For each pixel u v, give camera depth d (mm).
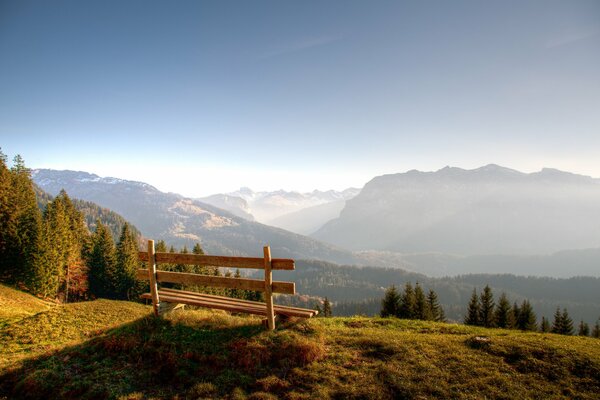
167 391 7734
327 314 75000
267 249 9570
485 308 60219
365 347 9250
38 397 7871
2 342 13039
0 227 47062
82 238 71625
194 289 57156
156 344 9383
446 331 12344
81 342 10234
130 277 64000
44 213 66062
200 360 8586
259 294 68000
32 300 36781
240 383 7711
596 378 7559
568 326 68438
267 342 9094
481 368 7977
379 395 7020
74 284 61312
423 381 7457
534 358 8391
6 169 51250
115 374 8383
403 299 51969
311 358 8555
